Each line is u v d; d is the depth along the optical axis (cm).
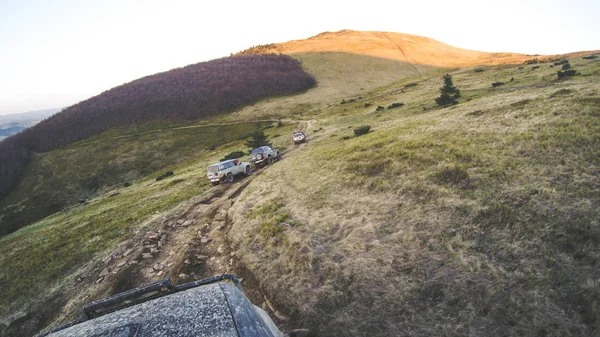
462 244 644
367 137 2483
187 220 1501
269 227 1024
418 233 735
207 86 12681
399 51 16125
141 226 1555
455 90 4481
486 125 1553
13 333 937
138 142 8362
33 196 6419
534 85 3859
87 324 228
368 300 571
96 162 7462
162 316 216
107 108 12094
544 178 796
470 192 850
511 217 671
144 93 13025
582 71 4050
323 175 1541
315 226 954
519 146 1077
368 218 900
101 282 1038
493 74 6906
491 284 517
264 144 4312
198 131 8662
